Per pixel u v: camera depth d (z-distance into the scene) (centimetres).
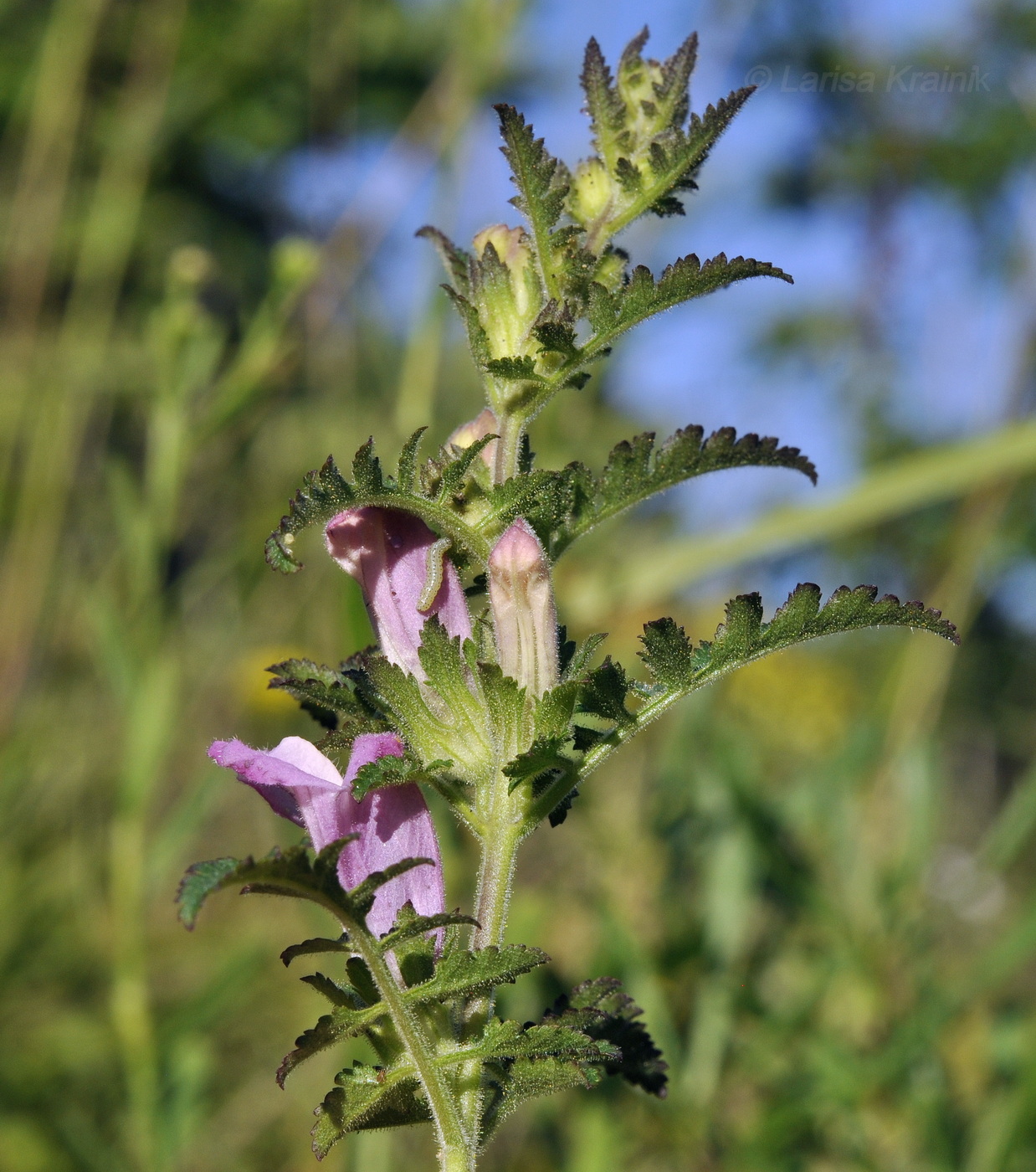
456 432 23
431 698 23
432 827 23
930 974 34
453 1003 22
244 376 39
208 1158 39
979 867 39
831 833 37
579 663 23
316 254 40
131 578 37
